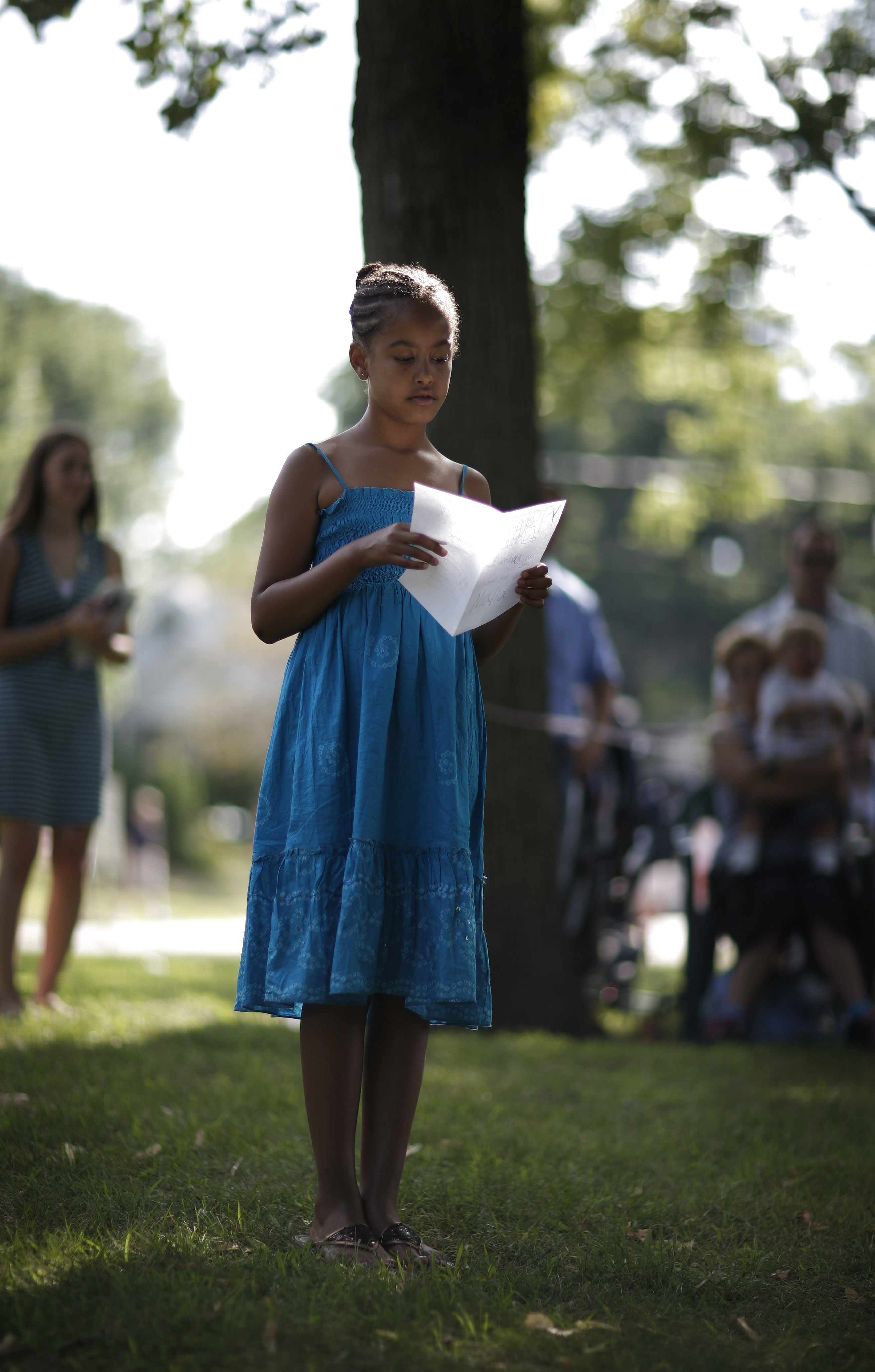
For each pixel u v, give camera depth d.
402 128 9.39
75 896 9.07
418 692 4.35
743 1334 3.78
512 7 9.48
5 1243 4.06
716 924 10.52
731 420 26.05
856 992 9.92
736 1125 6.51
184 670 77.25
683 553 70.88
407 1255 4.09
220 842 60.28
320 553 4.53
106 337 59.56
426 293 4.46
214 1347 3.33
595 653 11.44
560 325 20.86
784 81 12.52
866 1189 5.33
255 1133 5.55
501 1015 9.69
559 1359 3.43
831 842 10.16
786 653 10.37
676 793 12.02
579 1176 5.26
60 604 8.88
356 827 4.14
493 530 4.05
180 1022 8.64
